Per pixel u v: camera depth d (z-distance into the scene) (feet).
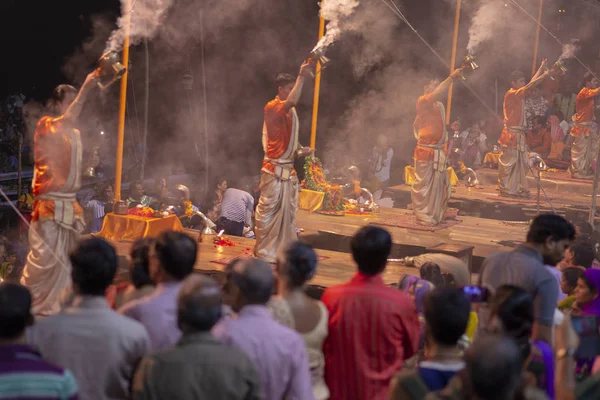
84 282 13.46
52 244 23.08
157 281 14.99
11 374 11.21
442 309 12.88
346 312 15.33
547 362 13.79
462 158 55.93
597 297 19.08
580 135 53.52
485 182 54.24
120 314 14.25
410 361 18.60
